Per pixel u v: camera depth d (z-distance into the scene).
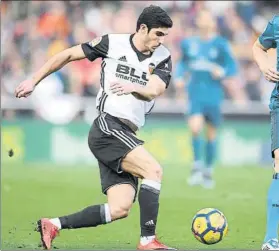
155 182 19.58
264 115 53.25
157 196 19.62
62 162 52.78
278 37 20.55
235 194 37.75
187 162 52.78
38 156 52.91
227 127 53.00
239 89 55.59
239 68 56.28
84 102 53.75
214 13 57.84
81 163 52.69
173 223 28.36
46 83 53.53
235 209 32.59
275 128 20.14
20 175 44.56
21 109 53.19
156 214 19.66
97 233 25.78
